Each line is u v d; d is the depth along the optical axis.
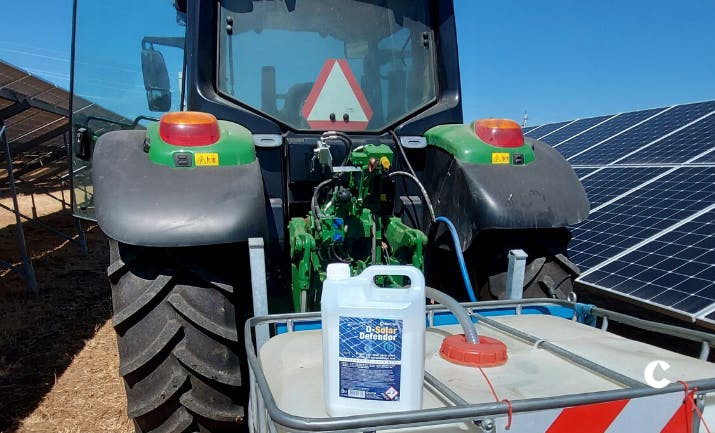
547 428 1.31
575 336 1.97
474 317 2.16
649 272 3.61
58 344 4.36
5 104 7.30
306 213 2.57
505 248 2.50
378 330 1.35
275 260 2.46
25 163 12.39
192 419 2.02
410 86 2.84
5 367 3.90
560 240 2.56
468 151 2.43
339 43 2.71
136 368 1.95
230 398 2.06
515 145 2.50
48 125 10.66
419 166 2.79
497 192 2.33
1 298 5.67
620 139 7.31
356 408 1.37
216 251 2.10
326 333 1.38
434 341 1.91
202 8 2.50
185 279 2.04
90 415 3.23
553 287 2.46
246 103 2.59
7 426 3.10
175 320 1.99
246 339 1.68
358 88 2.70
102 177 2.04
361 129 2.71
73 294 5.89
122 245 2.09
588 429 1.34
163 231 1.90
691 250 3.61
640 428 1.38
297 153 2.46
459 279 2.77
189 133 2.11
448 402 1.47
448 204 2.53
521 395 1.48
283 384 1.57
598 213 5.11
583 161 7.18
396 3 2.82
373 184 2.36
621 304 5.27
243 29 2.60
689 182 4.72
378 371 1.36
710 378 1.48
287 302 2.51
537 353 1.79
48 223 11.34
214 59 2.55
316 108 2.64
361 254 2.46
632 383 1.48
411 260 2.31
